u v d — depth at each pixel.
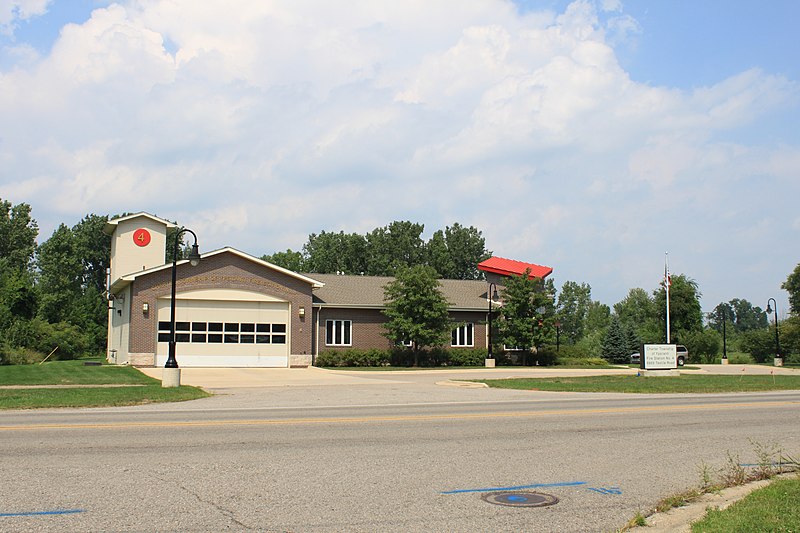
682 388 26.59
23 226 83.00
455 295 48.50
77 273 86.19
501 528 7.02
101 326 70.56
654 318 77.06
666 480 9.43
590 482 9.23
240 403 19.73
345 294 44.53
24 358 42.69
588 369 43.28
